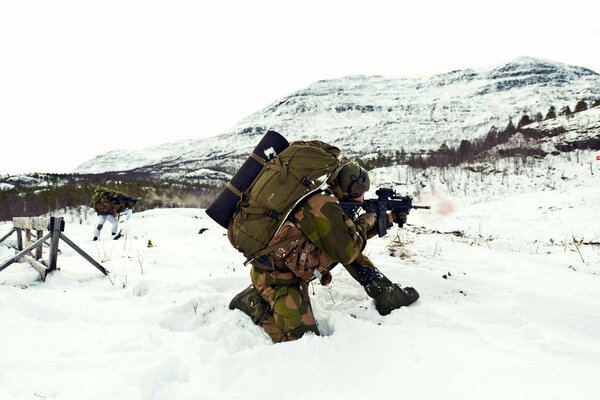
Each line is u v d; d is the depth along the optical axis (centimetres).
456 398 178
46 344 266
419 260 478
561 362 217
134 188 2822
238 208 279
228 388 191
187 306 327
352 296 340
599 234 1237
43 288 414
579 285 370
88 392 196
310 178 262
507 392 179
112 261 546
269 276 274
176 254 580
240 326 285
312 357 211
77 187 2670
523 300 325
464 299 342
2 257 674
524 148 3033
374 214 296
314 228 255
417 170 3041
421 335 253
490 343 248
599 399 168
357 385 193
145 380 204
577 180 2345
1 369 225
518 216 1670
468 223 1611
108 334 283
